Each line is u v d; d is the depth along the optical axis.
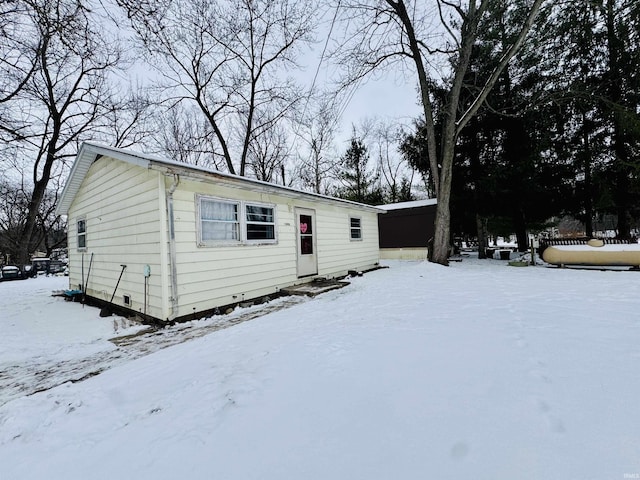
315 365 2.43
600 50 10.49
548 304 4.15
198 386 2.27
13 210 23.09
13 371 3.10
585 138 11.33
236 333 3.77
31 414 2.08
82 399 2.27
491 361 2.26
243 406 1.88
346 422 1.62
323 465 1.31
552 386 1.84
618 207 10.69
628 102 9.92
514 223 14.35
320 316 4.31
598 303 4.10
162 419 1.86
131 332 4.32
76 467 1.50
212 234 5.24
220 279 5.28
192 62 14.44
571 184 11.74
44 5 4.18
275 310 5.13
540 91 10.95
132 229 5.21
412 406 1.72
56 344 3.97
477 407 1.66
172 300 4.54
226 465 1.38
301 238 7.48
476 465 1.24
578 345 2.50
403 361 2.37
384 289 6.36
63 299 7.62
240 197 5.75
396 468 1.26
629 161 10.07
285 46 14.70
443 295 5.26
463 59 9.59
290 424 1.64
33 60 10.22
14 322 5.26
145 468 1.42
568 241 9.31
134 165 5.11
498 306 4.15
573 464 1.20
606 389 1.77
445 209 10.17
